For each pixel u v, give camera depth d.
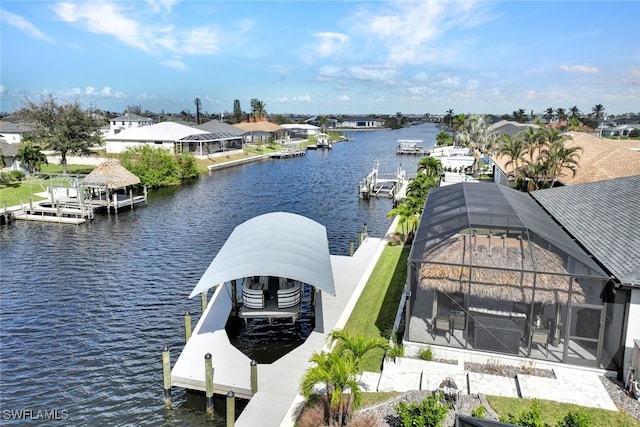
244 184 66.31
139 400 16.28
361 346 13.54
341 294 23.03
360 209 48.88
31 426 15.00
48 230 39.44
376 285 24.11
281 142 129.00
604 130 124.50
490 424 10.18
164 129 88.19
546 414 12.51
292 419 13.41
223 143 99.56
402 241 32.34
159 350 19.58
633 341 13.85
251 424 13.59
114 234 38.06
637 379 13.54
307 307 23.08
